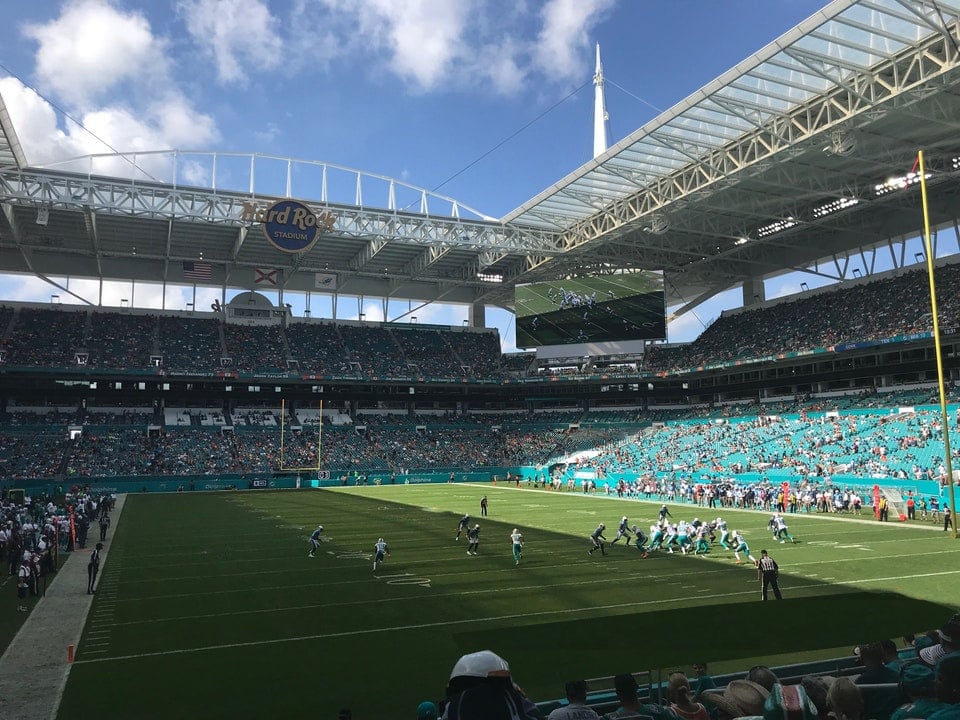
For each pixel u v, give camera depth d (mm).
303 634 16562
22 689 12969
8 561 26266
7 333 66625
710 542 30031
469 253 70438
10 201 47562
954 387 54219
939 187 53156
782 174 48312
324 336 81250
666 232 61344
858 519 38875
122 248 67312
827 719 5375
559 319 73375
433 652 15102
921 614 7285
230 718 11555
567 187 52500
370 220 56500
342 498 53438
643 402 81562
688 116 41000
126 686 13102
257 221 52656
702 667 10406
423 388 81688
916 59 33562
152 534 33594
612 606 19016
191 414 71375
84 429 64250
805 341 65062
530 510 45000
